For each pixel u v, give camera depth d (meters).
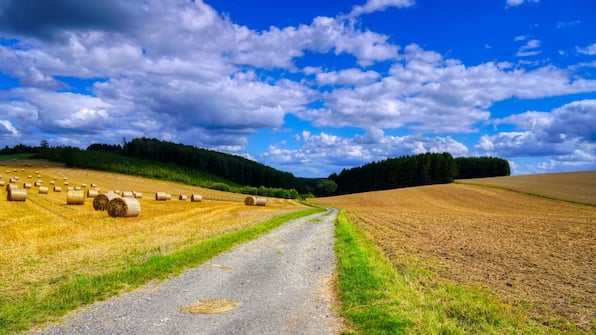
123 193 52.72
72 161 99.12
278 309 8.79
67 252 14.41
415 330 7.42
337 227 27.25
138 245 16.14
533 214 44.91
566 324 8.05
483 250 17.28
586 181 85.62
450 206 63.03
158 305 8.93
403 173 112.06
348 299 9.45
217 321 7.97
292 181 144.25
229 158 131.75
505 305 9.09
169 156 121.69
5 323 7.58
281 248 17.27
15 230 19.08
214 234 20.14
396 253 16.17
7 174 72.00
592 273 12.83
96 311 8.45
